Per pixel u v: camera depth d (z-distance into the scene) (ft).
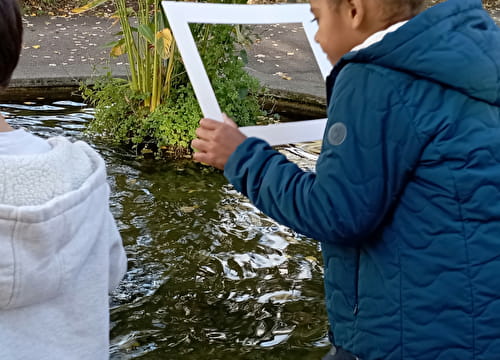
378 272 3.76
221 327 7.82
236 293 8.55
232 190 11.75
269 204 3.90
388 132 3.55
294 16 4.95
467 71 3.50
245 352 7.36
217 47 13.15
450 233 3.52
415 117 3.52
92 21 23.56
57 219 2.98
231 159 4.07
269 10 4.77
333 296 4.14
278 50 18.69
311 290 8.70
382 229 3.74
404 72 3.60
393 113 3.54
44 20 22.99
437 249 3.55
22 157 3.03
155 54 13.23
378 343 3.79
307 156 13.38
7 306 3.04
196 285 8.68
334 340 4.25
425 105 3.53
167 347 7.38
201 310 8.14
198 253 9.49
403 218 3.64
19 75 16.14
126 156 12.87
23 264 2.94
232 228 10.30
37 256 2.98
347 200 3.56
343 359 4.19
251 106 13.58
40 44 19.52
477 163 3.48
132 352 7.25
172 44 13.04
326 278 4.22
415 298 3.60
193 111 13.32
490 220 3.49
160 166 12.54
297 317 8.09
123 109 13.79
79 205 3.13
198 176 12.24
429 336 3.59
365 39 3.90
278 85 16.21
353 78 3.68
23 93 15.87
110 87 13.84
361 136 3.58
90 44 20.03
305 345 7.52
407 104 3.54
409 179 3.62
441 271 3.54
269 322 7.96
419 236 3.59
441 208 3.53
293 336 7.69
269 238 10.07
